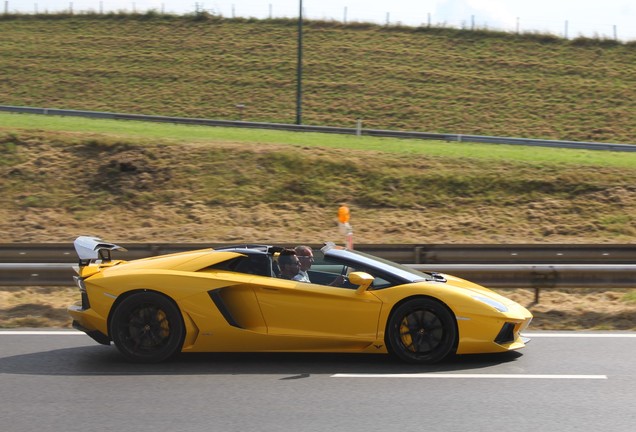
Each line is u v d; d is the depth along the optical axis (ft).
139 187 109.09
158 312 39.17
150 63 261.65
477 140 150.10
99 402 32.55
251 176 112.68
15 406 31.99
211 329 38.78
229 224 99.55
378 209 106.11
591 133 203.31
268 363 39.55
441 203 107.76
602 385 35.50
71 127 138.41
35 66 254.68
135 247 68.54
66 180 110.73
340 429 28.96
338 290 39.27
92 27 295.69
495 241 95.20
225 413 30.96
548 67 255.70
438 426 29.35
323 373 37.45
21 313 54.70
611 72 249.34
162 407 31.81
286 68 258.16
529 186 111.65
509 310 39.91
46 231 96.68
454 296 39.09
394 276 39.96
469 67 257.75
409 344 39.14
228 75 251.80
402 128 209.15
